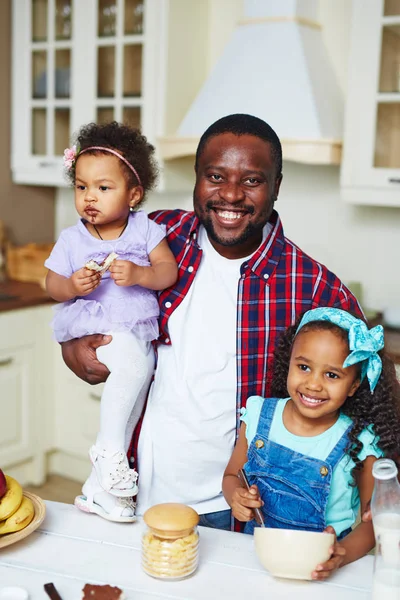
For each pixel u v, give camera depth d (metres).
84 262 1.59
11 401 3.17
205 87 2.92
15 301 3.11
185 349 1.54
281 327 1.54
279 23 2.82
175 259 1.60
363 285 3.04
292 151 2.69
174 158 3.14
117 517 1.37
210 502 1.54
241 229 1.45
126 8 3.09
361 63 2.61
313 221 3.13
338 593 1.15
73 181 1.63
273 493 1.38
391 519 1.06
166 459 1.53
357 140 2.66
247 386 1.53
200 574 1.19
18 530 1.26
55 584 1.15
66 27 3.30
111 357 1.53
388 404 1.40
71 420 3.36
